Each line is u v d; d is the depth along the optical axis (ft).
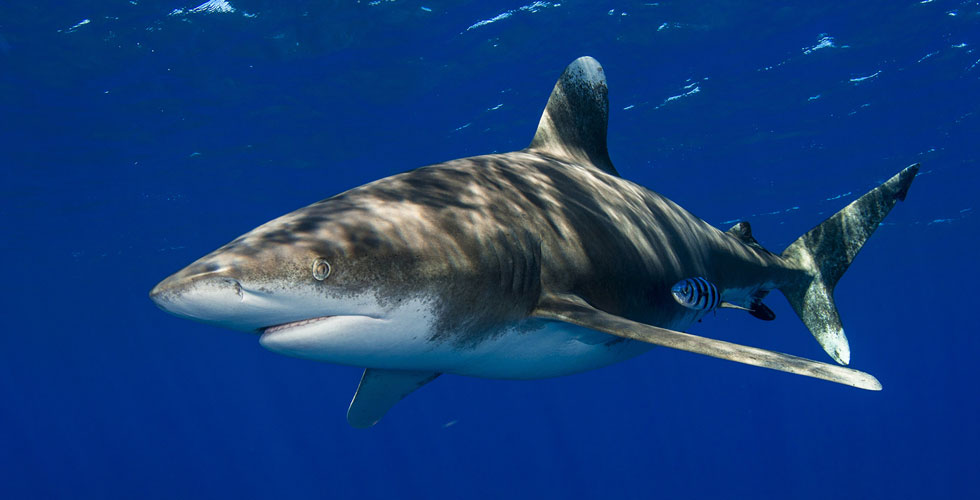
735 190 68.64
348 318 8.08
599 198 12.44
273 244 7.68
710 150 58.23
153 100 45.14
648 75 46.06
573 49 42.83
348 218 8.54
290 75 43.75
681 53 43.75
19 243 73.41
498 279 9.38
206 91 44.73
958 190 74.84
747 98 49.65
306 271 7.48
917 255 109.09
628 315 11.97
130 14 36.42
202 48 40.09
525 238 10.07
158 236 75.77
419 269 8.42
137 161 53.93
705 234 15.31
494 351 10.12
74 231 70.74
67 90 42.75
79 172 54.85
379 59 42.63
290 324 8.00
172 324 133.69
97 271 89.56
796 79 47.42
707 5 39.09
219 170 57.47
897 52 44.78
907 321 203.21
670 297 13.33
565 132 14.15
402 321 8.50
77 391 294.87
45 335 141.59
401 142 55.01
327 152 55.88
